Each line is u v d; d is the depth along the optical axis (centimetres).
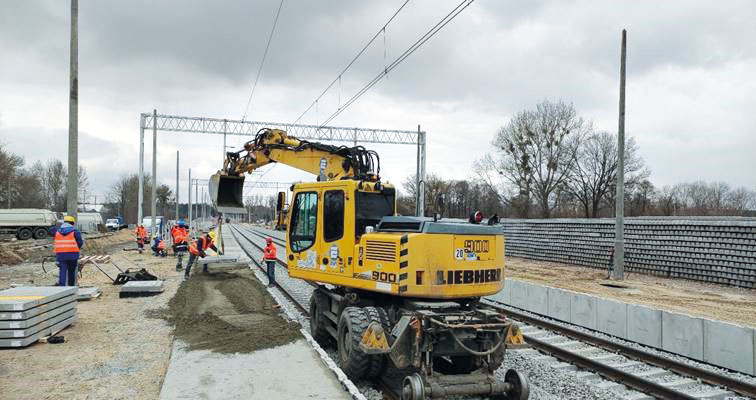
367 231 798
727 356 845
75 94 1241
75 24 1238
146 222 4712
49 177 8106
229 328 944
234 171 1346
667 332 950
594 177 4822
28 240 4016
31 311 820
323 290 978
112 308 1162
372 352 680
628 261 2184
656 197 5384
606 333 1086
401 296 751
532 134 4872
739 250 1720
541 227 2797
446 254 707
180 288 1475
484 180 5266
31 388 637
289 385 643
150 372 706
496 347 676
